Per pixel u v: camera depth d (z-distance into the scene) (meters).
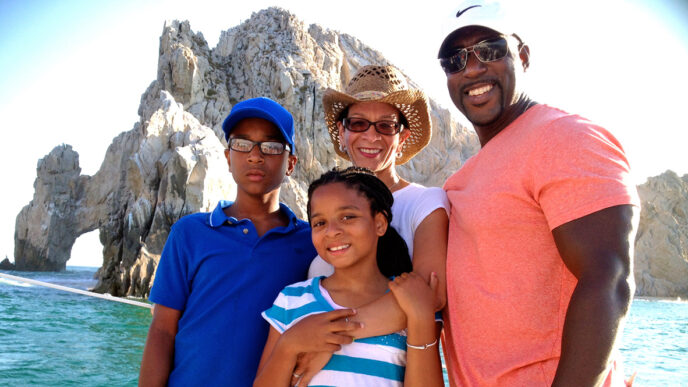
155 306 2.86
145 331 17.08
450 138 70.62
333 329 2.04
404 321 2.13
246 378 2.57
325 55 74.19
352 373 2.07
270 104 3.03
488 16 2.16
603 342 1.41
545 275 1.82
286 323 2.28
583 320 1.45
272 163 2.96
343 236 2.23
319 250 2.32
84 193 62.69
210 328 2.63
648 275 57.00
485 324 1.93
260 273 2.74
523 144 1.90
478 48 2.18
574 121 1.78
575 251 1.58
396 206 2.66
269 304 2.70
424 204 2.40
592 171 1.60
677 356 15.81
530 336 1.82
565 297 1.79
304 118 60.66
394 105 3.06
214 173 38.16
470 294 2.00
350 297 2.27
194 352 2.61
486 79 2.19
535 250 1.83
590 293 1.46
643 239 59.41
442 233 2.30
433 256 2.24
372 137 3.04
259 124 2.95
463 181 2.36
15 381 9.59
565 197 1.64
